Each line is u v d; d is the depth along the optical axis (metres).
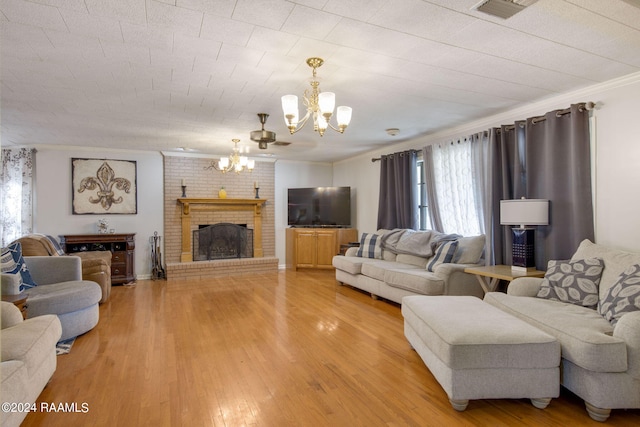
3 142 5.47
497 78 3.12
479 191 4.44
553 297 2.87
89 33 2.28
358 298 4.83
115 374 2.56
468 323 2.23
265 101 3.64
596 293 2.70
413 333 2.83
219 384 2.41
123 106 3.79
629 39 2.44
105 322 3.79
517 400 2.22
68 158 5.92
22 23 2.14
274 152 6.70
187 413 2.07
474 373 2.07
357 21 2.18
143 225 6.39
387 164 6.05
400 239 5.21
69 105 3.73
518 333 2.11
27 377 1.86
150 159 6.46
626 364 1.94
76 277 3.82
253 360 2.80
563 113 3.46
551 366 2.07
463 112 4.13
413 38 2.40
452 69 2.92
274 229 7.48
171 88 3.26
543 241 3.70
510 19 2.18
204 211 6.84
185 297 4.92
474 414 2.07
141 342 3.20
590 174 3.34
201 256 6.84
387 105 3.85
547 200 3.44
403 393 2.30
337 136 5.34
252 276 6.55
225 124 4.54
